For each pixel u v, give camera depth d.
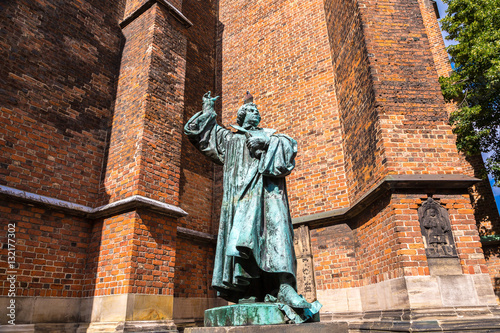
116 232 6.32
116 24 9.02
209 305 8.36
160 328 5.76
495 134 9.33
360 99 6.89
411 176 5.47
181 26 9.00
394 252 5.27
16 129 6.27
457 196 5.45
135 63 8.10
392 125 5.92
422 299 4.79
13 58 6.55
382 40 6.58
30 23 7.01
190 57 10.83
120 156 7.18
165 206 6.62
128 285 5.68
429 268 4.98
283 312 2.23
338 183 7.92
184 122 9.70
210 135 3.01
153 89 7.54
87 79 7.81
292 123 9.20
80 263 6.48
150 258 6.16
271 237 2.48
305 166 8.56
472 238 5.18
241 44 11.50
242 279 2.42
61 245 6.28
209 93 3.15
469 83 9.46
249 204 2.55
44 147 6.61
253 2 11.75
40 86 6.86
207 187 9.77
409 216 5.30
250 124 3.01
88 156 7.32
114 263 6.07
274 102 9.83
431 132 5.91
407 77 6.30
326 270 7.36
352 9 7.31
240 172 2.75
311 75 9.32
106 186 7.14
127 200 6.19
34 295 5.70
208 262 8.80
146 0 8.72
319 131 8.63
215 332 2.04
